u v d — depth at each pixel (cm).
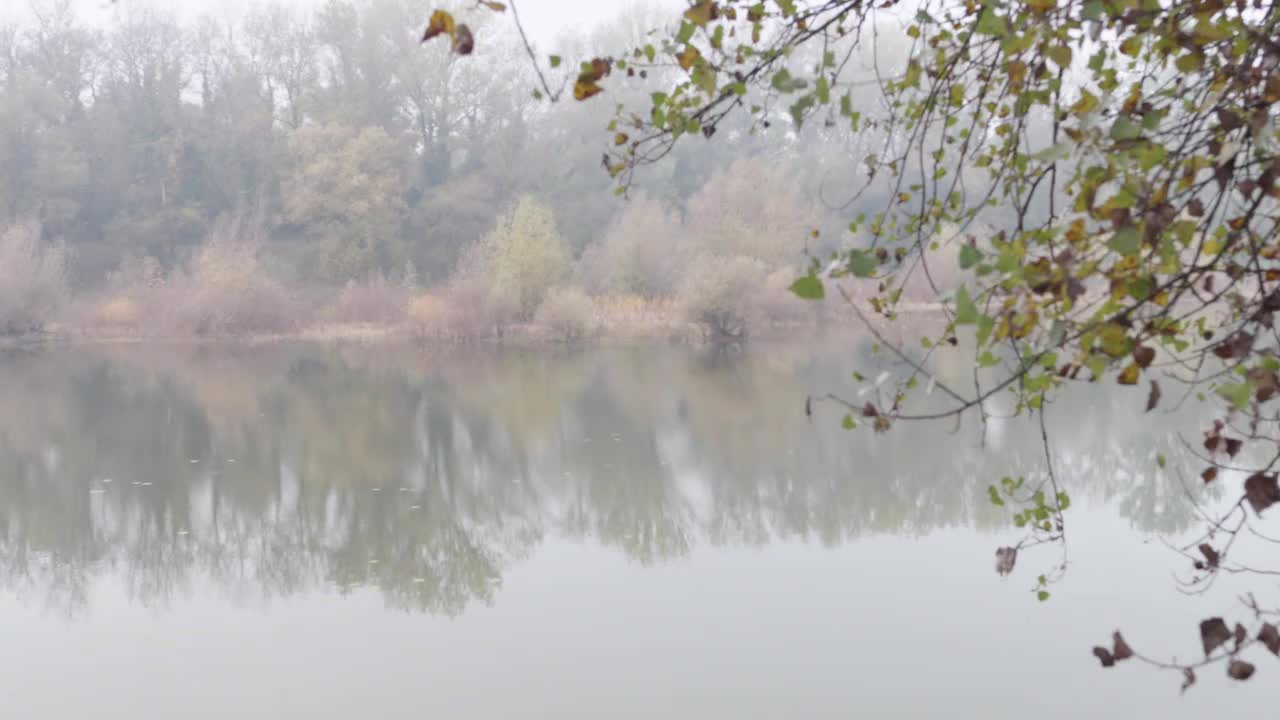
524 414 1895
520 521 1195
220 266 3606
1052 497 1148
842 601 873
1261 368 151
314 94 4988
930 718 651
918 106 219
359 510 1258
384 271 4466
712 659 764
